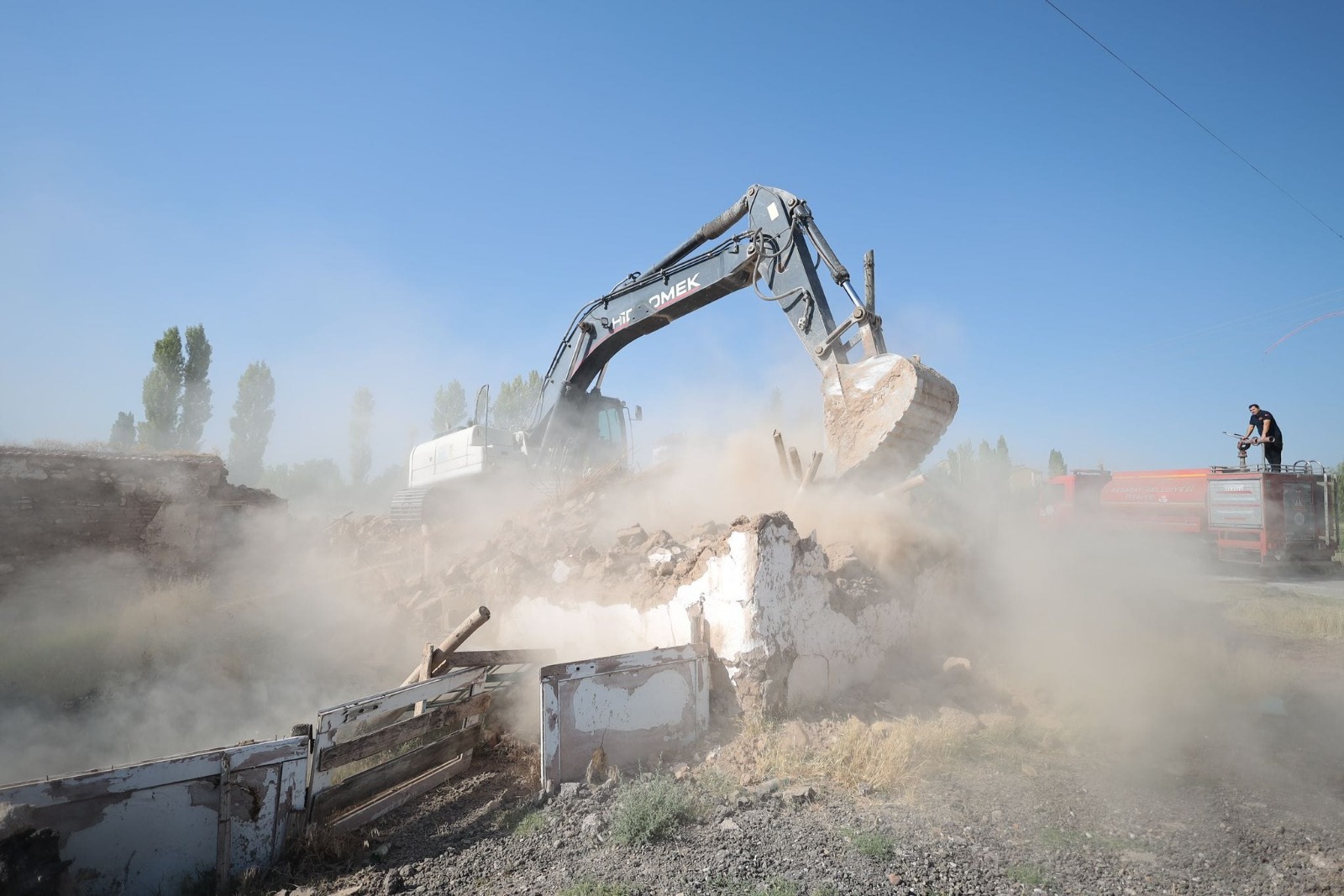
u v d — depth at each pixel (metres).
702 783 4.84
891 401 7.97
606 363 13.46
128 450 13.82
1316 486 20.34
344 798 4.34
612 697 5.16
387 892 3.60
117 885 3.31
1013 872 3.71
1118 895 3.52
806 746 5.27
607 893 3.48
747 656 5.69
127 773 3.36
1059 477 26.91
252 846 3.78
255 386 40.72
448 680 5.23
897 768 4.89
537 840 4.16
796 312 9.62
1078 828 4.26
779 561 5.91
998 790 4.78
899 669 7.12
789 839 4.04
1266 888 3.62
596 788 4.80
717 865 3.75
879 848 3.89
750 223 10.48
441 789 5.01
